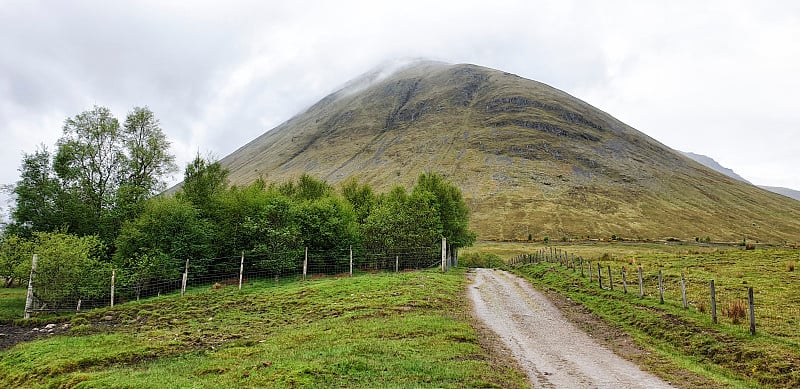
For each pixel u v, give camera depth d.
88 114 49.66
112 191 47.50
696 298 25.73
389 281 34.03
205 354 17.66
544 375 14.66
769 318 20.33
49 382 15.11
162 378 13.98
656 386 13.60
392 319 21.94
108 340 20.55
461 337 18.70
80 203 44.47
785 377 13.93
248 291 33.66
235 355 16.89
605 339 20.20
